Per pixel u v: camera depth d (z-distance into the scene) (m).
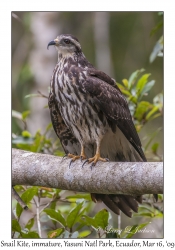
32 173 10.34
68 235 9.62
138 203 11.02
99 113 11.46
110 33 19.81
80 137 11.79
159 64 18.72
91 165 10.01
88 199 11.07
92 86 11.27
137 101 12.41
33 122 18.62
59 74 11.66
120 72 19.39
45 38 19.67
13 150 10.83
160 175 8.79
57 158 10.44
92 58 19.89
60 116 12.02
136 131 11.78
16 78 19.69
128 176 9.20
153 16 19.31
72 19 20.34
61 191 11.39
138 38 19.50
